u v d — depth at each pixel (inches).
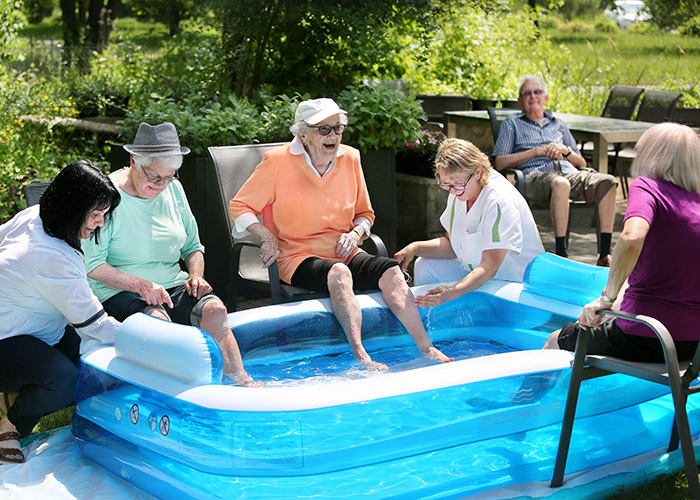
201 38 300.0
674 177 108.6
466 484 108.1
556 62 478.0
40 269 115.2
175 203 142.7
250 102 260.5
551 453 115.3
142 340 113.3
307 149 153.8
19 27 296.8
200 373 106.6
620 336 111.4
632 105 331.3
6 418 121.9
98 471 118.0
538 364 112.5
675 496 110.1
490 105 346.9
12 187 226.1
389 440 103.7
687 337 107.9
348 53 280.2
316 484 101.6
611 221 209.0
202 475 103.9
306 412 99.3
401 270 154.5
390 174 210.8
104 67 390.6
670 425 125.3
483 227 151.3
